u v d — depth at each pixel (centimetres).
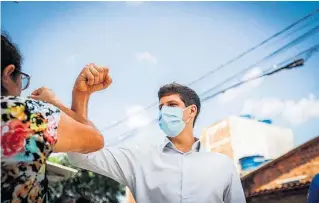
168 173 207
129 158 211
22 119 80
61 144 87
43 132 83
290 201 444
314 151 436
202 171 209
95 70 105
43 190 85
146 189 204
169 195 202
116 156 209
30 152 79
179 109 231
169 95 237
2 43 92
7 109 80
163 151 217
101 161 202
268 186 476
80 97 106
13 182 76
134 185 208
